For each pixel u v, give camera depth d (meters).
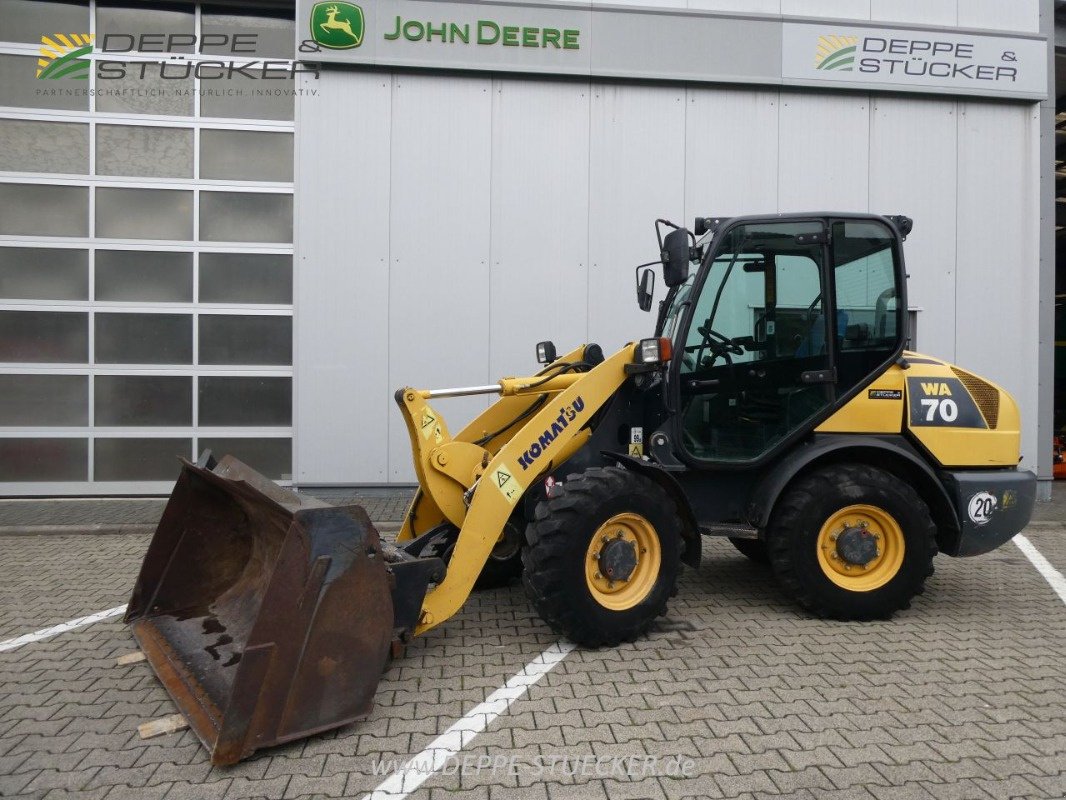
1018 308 7.80
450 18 7.02
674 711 2.96
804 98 7.48
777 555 4.02
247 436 7.43
